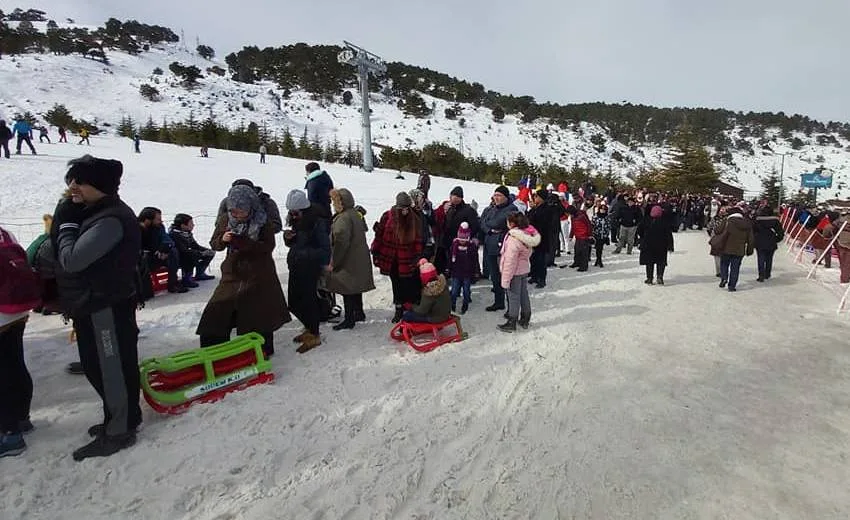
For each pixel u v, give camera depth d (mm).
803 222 16078
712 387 4602
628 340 5926
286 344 5312
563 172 56562
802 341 6000
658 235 9031
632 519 2791
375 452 3361
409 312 5480
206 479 2977
